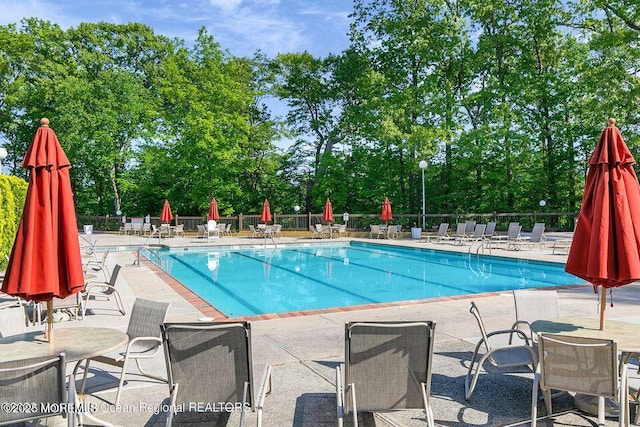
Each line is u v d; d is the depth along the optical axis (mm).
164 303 4520
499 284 11812
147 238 23625
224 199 32906
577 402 3805
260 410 3256
